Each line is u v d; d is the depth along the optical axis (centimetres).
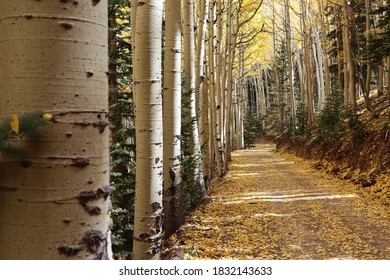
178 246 583
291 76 2598
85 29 147
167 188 685
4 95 143
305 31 2275
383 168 966
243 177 1448
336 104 1593
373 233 614
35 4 139
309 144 1906
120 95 771
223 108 1727
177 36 655
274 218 758
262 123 5144
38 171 140
